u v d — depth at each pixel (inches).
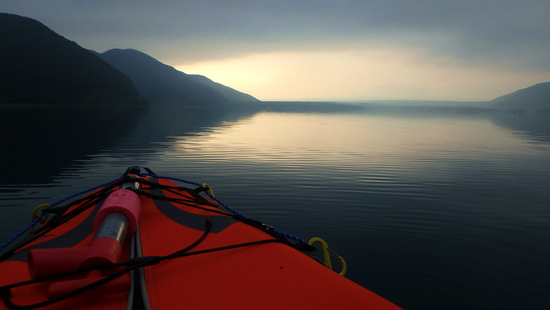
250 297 50.1
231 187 255.3
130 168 154.1
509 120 1957.4
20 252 68.6
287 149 482.9
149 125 941.8
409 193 247.6
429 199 231.6
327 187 260.1
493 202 227.5
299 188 254.7
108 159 368.8
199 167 333.4
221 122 1164.5
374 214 195.9
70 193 224.1
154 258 53.7
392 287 115.9
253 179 283.4
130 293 46.8
